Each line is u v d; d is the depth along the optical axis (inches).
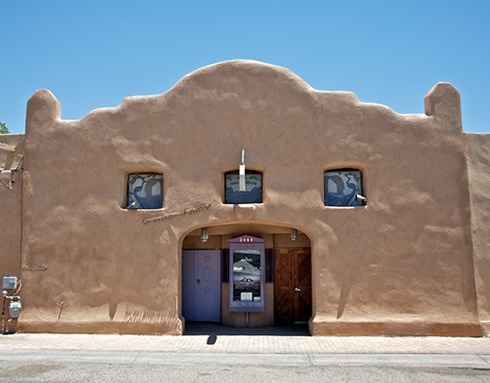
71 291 509.4
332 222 505.0
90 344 458.9
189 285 590.9
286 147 517.0
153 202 530.3
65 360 403.9
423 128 515.2
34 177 528.1
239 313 558.3
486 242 512.1
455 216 503.2
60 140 530.6
